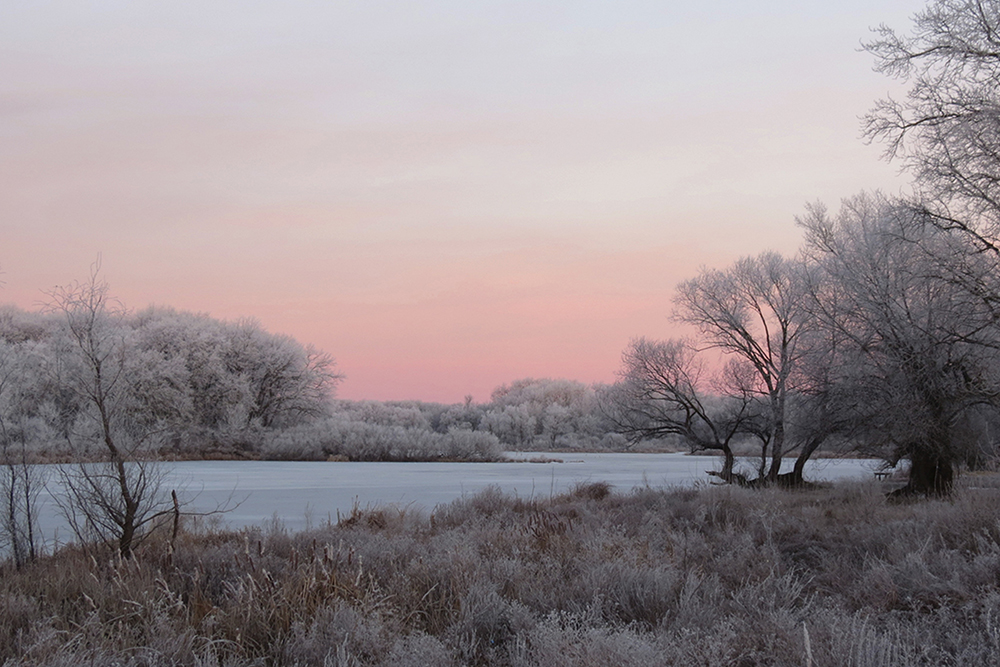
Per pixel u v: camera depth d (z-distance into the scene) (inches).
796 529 486.6
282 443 2425.0
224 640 210.8
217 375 2442.2
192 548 386.0
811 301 951.0
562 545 375.6
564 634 206.7
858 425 879.1
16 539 363.6
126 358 402.3
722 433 1321.4
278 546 376.5
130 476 375.6
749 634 218.7
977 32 695.7
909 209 737.0
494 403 5467.5
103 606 251.0
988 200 677.9
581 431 4207.7
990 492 474.3
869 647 187.9
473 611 247.0
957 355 766.5
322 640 216.5
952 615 241.0
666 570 302.7
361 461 2464.3
